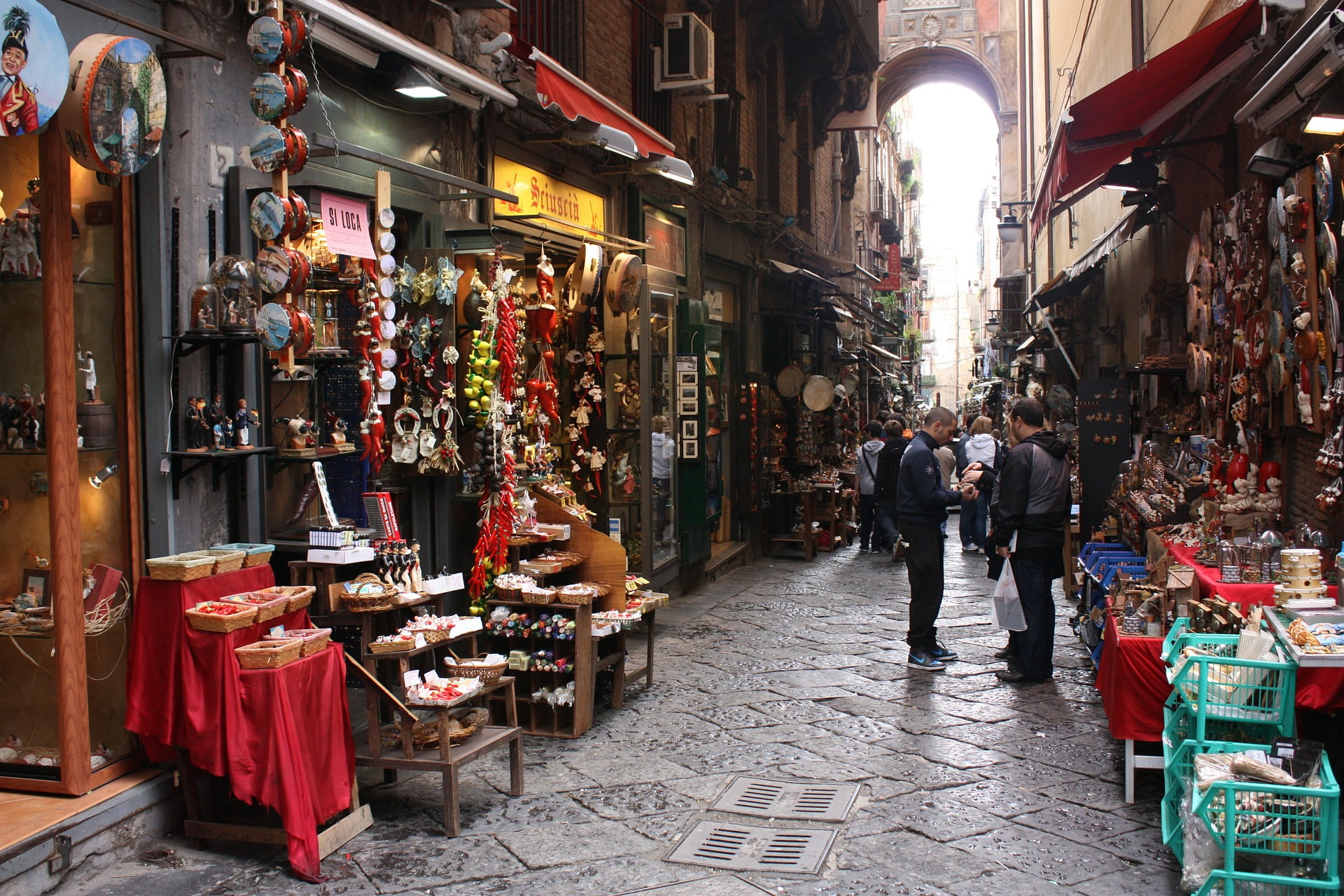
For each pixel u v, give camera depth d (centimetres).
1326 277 507
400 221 661
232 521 500
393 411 627
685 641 849
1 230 420
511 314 645
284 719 405
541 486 703
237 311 472
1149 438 1033
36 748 432
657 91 1062
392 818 469
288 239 480
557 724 596
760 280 1466
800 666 760
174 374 465
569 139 779
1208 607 481
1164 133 850
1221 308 720
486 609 627
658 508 945
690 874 411
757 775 526
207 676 411
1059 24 1795
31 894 375
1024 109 2531
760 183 1515
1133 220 1037
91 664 439
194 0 477
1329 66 439
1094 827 456
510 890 396
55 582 407
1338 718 432
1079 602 880
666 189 1073
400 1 632
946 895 391
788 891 395
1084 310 1666
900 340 3173
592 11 919
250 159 516
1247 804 359
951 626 913
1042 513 702
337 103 586
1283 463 623
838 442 1791
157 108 418
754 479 1362
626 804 488
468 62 712
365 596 469
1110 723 489
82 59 387
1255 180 650
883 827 458
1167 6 902
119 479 447
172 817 443
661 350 945
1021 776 523
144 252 454
